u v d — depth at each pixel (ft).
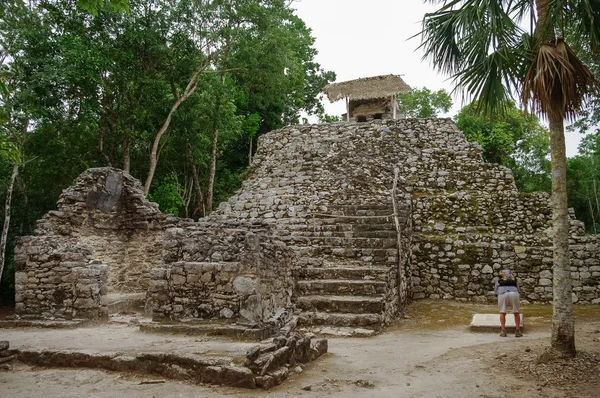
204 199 77.30
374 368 19.75
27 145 56.39
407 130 59.41
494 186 51.13
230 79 81.46
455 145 56.95
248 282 24.61
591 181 87.25
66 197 36.91
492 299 41.19
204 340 22.53
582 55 31.14
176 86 62.28
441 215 47.70
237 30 59.47
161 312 25.85
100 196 39.29
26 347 20.11
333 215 44.50
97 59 50.52
